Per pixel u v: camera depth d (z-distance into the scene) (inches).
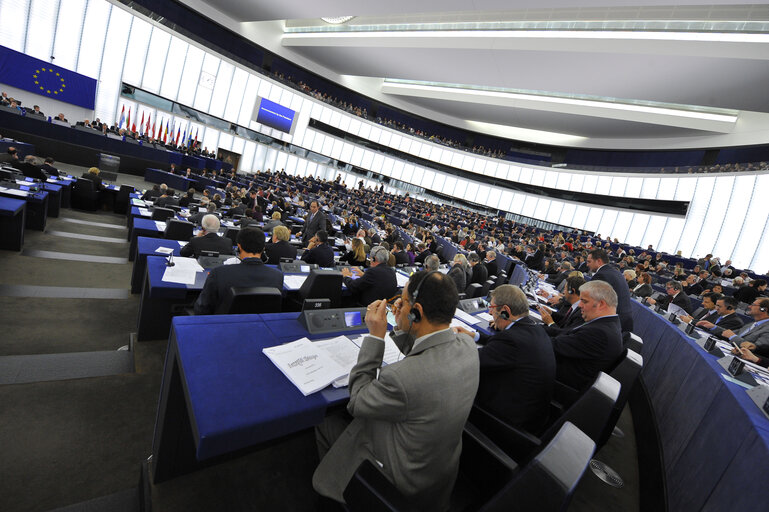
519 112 911.7
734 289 301.7
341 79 1053.2
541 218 1043.9
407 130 1130.0
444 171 1175.0
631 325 137.6
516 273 301.1
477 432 62.1
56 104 647.1
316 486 49.4
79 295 145.1
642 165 928.3
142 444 73.4
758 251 574.6
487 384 72.8
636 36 483.5
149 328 115.3
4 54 578.6
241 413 43.1
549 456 34.2
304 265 149.3
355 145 1091.3
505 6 439.5
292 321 70.6
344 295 151.4
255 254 96.8
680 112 715.4
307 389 50.5
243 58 915.4
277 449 74.5
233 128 881.5
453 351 46.4
